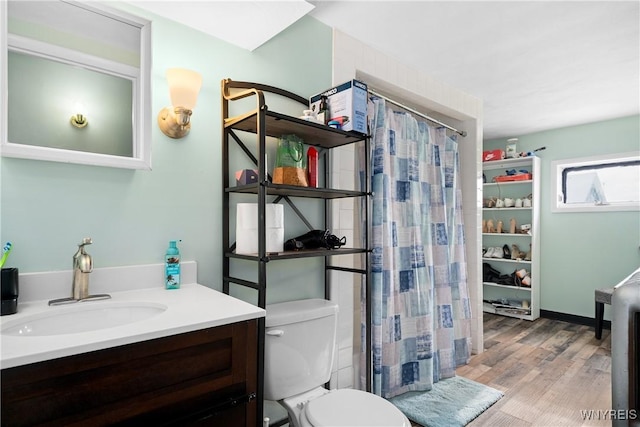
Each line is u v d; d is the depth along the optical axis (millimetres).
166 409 897
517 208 4219
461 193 3033
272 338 1433
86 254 1134
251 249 1433
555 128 4086
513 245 4375
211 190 1493
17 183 1096
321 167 1911
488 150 4723
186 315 1015
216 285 1501
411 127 2393
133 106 1272
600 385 2387
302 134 1658
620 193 3783
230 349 1020
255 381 1077
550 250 4152
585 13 1815
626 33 2004
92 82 1200
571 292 3992
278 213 1492
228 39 1525
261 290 1296
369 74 2148
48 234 1144
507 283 4242
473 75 2594
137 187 1311
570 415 2008
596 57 2301
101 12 1220
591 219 3877
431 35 2045
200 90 1467
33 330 997
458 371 2627
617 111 3434
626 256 3656
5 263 1075
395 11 1811
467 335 2779
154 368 879
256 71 1651
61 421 752
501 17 1858
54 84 1135
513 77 2627
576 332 3592
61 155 1132
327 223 1916
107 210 1250
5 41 1054
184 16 1364
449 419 1934
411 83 2430
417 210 2375
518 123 3865
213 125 1504
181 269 1395
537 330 3656
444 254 2594
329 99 1713
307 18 1860
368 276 1762
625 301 440
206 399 969
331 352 1628
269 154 1701
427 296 2373
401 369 2248
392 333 2152
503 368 2680
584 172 4027
